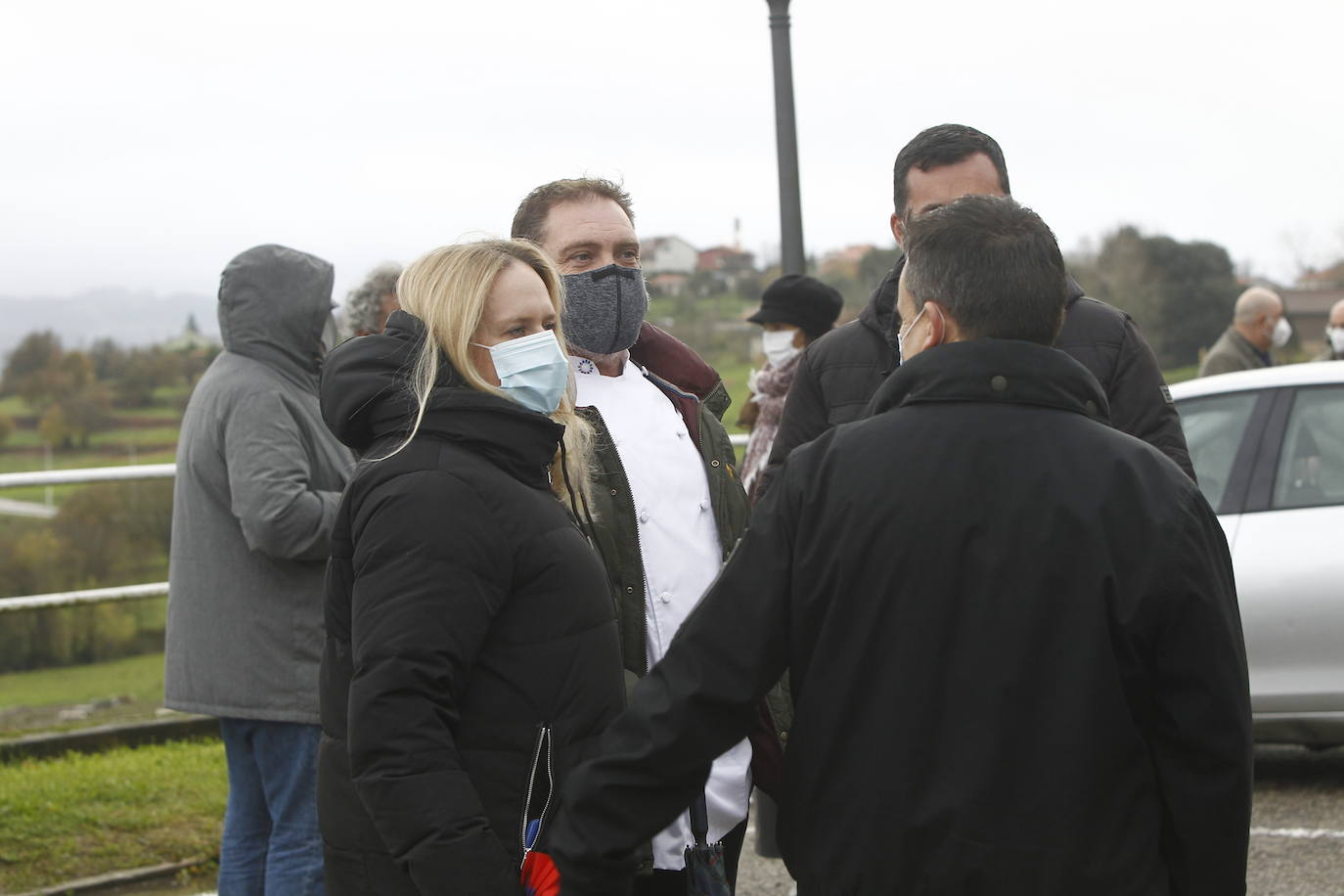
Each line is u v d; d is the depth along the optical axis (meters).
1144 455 1.91
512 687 2.14
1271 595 5.04
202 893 4.27
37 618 9.20
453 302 2.21
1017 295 1.96
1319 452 5.22
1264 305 7.74
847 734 1.92
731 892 2.43
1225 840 1.86
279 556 3.37
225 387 3.48
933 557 1.88
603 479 2.55
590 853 1.95
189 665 3.49
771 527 2.00
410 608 2.04
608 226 2.71
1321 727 4.99
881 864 1.88
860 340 3.02
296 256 3.58
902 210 2.96
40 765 5.51
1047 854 1.81
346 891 2.21
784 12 5.46
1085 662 1.82
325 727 2.26
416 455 2.14
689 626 2.01
